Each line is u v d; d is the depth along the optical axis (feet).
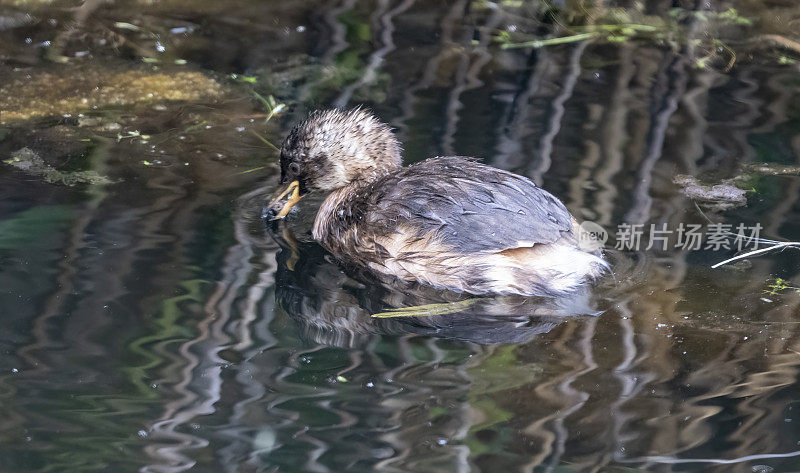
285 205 33.30
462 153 35.68
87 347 24.04
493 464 20.07
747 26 48.42
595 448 20.62
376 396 22.48
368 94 41.34
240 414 21.72
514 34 48.03
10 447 20.40
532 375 23.22
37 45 45.52
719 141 36.86
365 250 29.94
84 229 30.09
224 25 48.67
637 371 23.26
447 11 50.75
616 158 35.27
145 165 35.22
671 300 26.40
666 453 20.45
